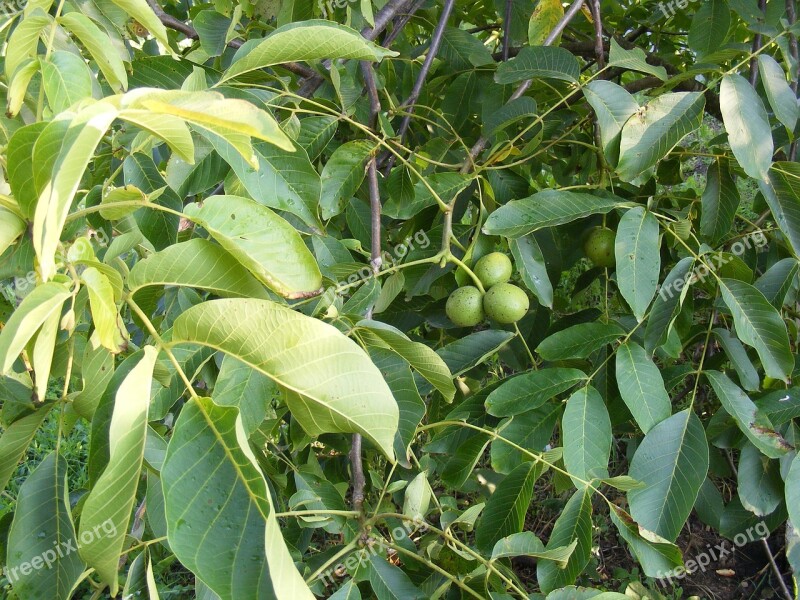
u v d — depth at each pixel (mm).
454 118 966
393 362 632
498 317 710
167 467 325
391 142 768
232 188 643
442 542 685
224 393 572
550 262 817
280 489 804
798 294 823
